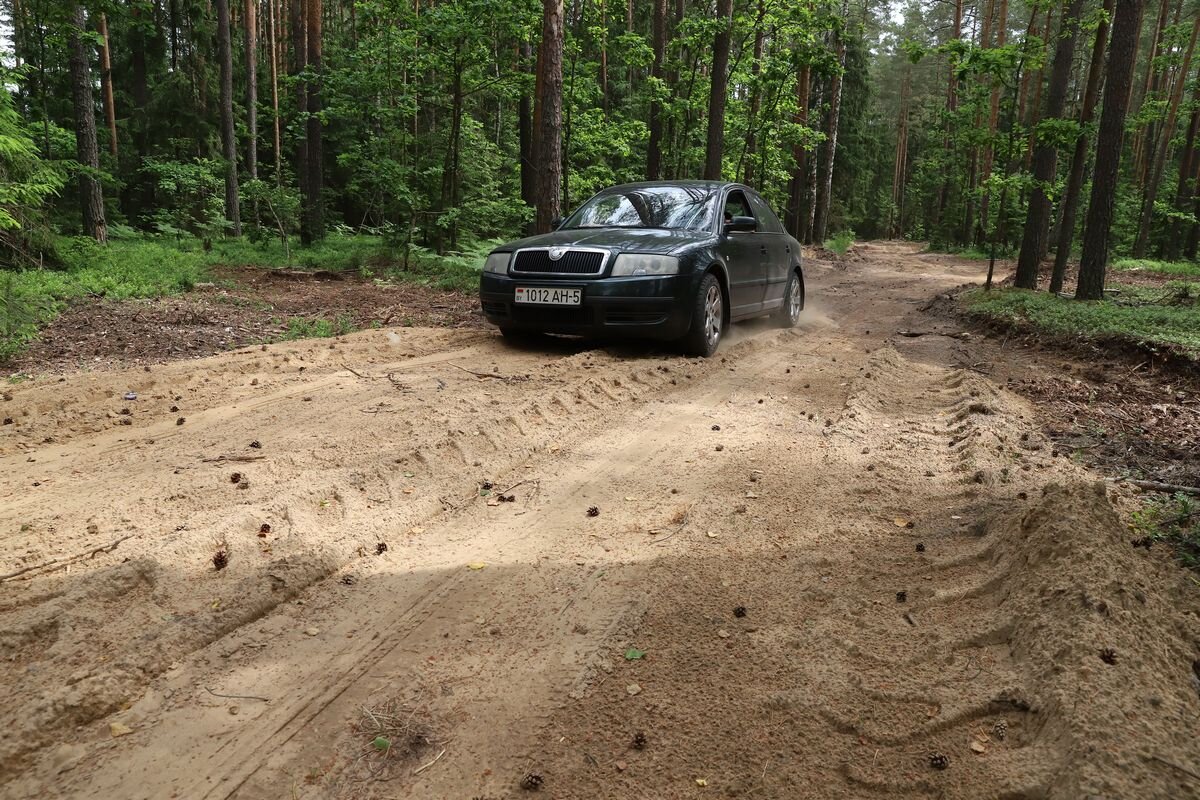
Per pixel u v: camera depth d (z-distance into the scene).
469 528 3.39
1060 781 1.77
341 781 1.88
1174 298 11.95
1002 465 4.16
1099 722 1.89
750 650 2.44
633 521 3.47
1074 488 3.09
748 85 21.25
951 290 15.25
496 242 17.06
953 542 3.22
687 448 4.52
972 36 38.28
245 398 5.34
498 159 21.09
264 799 1.81
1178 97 29.38
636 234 7.29
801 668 2.34
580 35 19.50
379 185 16.09
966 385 6.13
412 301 11.18
